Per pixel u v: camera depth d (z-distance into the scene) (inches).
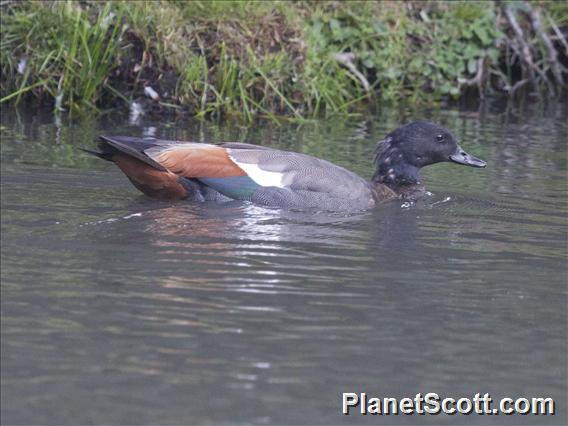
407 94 933.2
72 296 370.6
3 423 281.0
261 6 858.1
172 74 815.1
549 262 442.9
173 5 840.3
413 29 937.5
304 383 312.8
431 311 375.9
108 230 457.7
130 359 322.0
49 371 311.9
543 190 594.9
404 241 469.7
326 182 532.1
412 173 587.2
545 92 994.7
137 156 503.8
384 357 333.7
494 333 358.3
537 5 999.6
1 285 377.7
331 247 451.8
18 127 710.5
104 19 798.5
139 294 376.2
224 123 785.6
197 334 343.0
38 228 453.7
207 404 296.4
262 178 523.5
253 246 445.4
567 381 324.8
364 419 297.4
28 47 790.5
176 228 466.9
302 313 366.3
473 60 948.0
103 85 804.0
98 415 287.6
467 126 807.7
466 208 547.8
